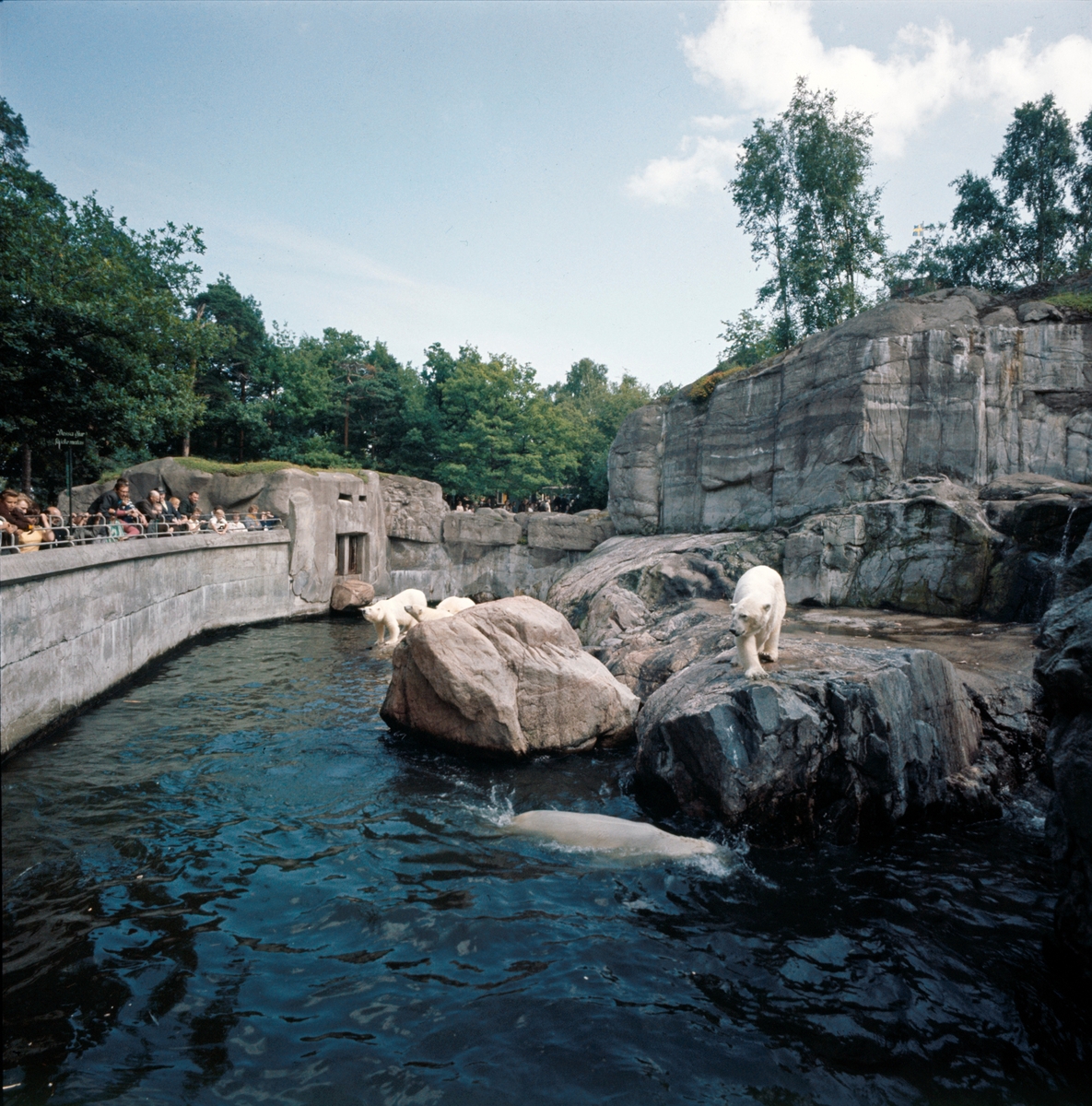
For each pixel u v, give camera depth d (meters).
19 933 5.03
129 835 6.71
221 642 17.53
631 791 8.11
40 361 13.49
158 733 10.08
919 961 4.84
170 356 19.72
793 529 15.63
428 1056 3.88
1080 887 4.57
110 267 16.25
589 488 45.50
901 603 13.57
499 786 8.20
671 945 5.02
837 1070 3.84
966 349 14.95
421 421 41.78
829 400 16.39
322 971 4.64
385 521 28.67
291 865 6.16
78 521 14.84
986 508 13.27
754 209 25.48
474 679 9.09
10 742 8.86
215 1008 4.23
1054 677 4.69
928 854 6.54
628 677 11.34
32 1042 3.90
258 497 22.70
